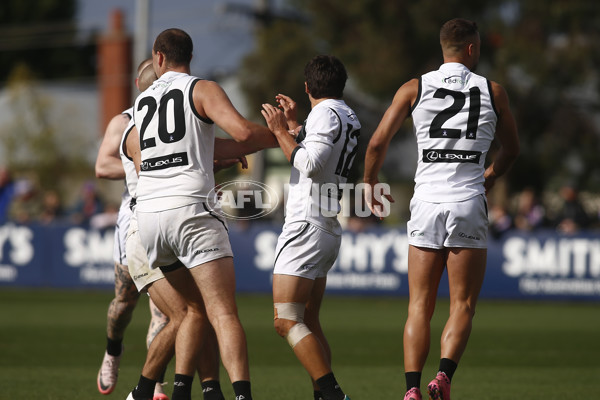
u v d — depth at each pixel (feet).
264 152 293.02
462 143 63.31
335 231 64.49
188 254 60.34
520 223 194.70
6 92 395.75
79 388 80.12
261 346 112.47
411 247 64.85
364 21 303.48
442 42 65.87
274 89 309.01
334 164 63.46
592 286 179.11
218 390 65.67
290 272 63.16
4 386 80.59
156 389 69.87
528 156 314.35
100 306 166.91
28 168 370.12
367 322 142.82
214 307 60.23
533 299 182.09
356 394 78.79
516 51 291.99
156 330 72.18
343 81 65.62
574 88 309.63
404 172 337.72
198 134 60.70
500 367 96.73
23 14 586.86
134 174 66.54
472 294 64.23
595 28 305.94
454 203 62.85
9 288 206.18
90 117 440.86
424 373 92.32
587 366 97.71
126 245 65.67
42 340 117.50
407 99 64.44
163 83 62.13
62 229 204.03
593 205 314.14
